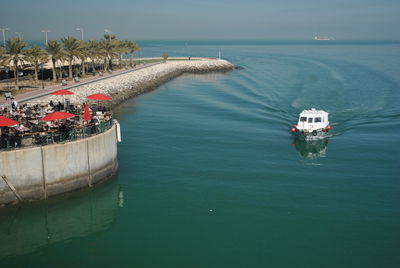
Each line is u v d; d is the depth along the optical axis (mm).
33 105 43625
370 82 87562
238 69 142125
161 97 76438
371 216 27984
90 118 31203
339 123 52938
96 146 30000
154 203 29562
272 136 47531
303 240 24984
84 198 29312
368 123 52812
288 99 70438
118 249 24141
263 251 23844
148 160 38219
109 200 29781
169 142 44219
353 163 38375
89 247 24375
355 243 24750
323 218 27641
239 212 28344
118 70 103688
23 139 28875
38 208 27484
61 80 74000
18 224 26906
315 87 82438
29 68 79250
